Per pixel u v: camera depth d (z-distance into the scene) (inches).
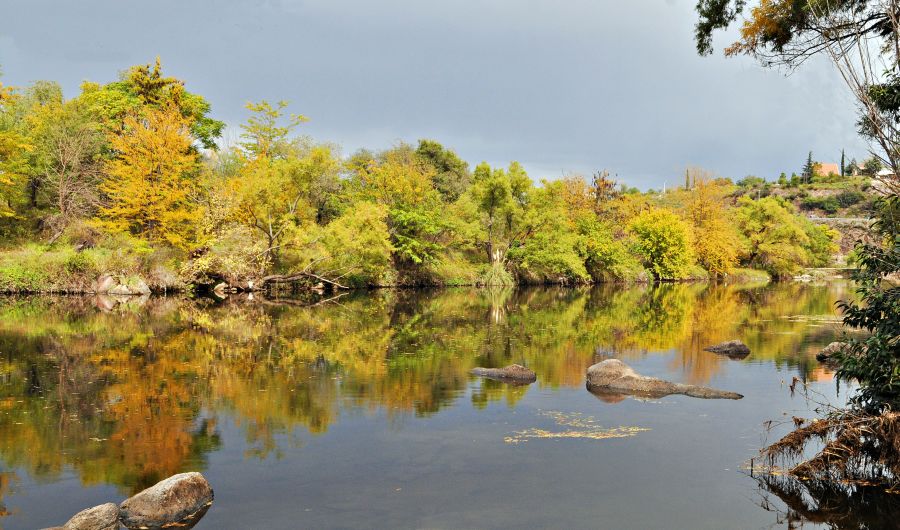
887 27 347.9
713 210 2406.5
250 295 1397.6
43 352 634.8
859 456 290.8
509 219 1934.1
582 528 239.9
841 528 242.7
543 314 1088.2
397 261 1776.6
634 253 2235.5
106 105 1657.2
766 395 464.1
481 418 399.2
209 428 375.9
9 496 273.1
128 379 512.4
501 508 258.5
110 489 281.6
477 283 1893.5
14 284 1229.1
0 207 1386.6
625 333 829.8
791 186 4313.5
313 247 1504.7
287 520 246.8
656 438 356.5
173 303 1178.6
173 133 1344.7
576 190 2393.0
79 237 1375.5
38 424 381.7
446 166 2568.9
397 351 668.7
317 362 597.3
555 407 427.8
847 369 299.1
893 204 294.0
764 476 296.8
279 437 358.6
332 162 1503.4
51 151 1461.6
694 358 630.5
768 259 2514.8
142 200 1305.4
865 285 303.4
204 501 263.7
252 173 1493.6
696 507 260.8
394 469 305.4
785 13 454.9
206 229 1350.9
